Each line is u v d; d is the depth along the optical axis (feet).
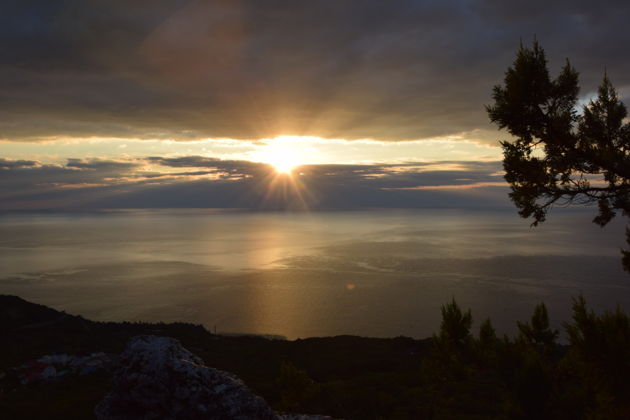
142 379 15.85
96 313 434.71
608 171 21.06
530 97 21.31
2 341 207.51
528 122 21.91
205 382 15.96
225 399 15.52
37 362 163.53
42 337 222.28
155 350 16.88
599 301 430.20
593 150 20.77
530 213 22.49
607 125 21.30
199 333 273.13
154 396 15.60
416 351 172.55
